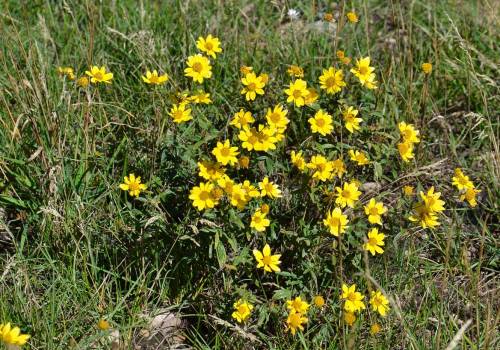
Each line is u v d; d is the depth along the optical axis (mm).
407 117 1370
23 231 1126
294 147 1217
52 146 1191
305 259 1070
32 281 1077
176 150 1101
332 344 1001
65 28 1521
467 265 1120
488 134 1374
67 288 1051
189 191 1099
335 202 1065
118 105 1338
